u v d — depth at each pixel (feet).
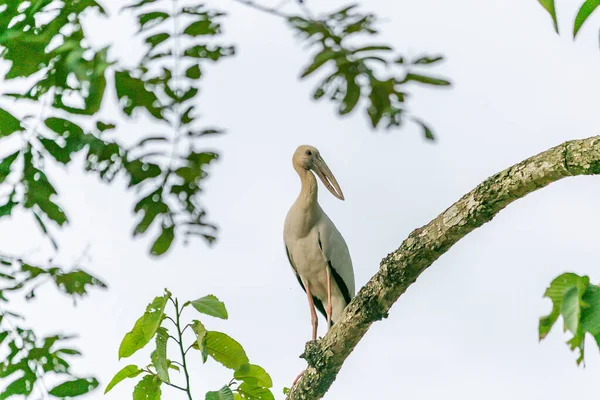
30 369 26.63
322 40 15.66
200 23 16.71
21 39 14.97
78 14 15.07
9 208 19.75
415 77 15.83
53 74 15.80
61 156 18.66
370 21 15.46
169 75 17.35
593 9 10.57
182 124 18.22
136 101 16.67
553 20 9.77
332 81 16.12
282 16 15.38
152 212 20.04
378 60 15.74
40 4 14.84
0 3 15.14
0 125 17.95
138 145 18.83
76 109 17.15
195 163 19.43
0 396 26.37
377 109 16.33
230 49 17.24
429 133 16.51
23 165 18.97
